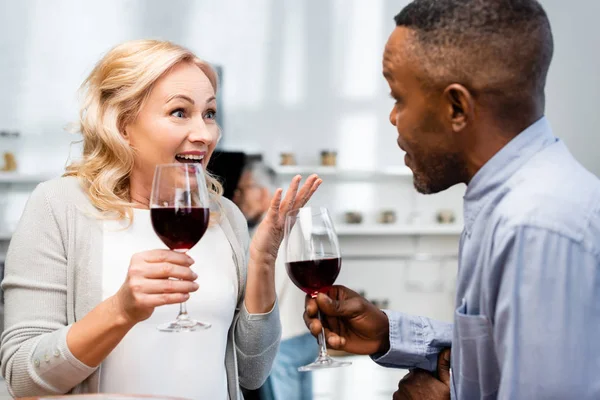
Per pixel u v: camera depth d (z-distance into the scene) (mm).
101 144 1711
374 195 6652
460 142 1207
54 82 6062
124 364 1576
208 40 6441
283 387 2803
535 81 1173
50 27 6078
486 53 1146
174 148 1668
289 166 6391
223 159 3287
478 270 1199
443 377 1506
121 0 6219
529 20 1158
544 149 1180
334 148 6629
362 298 1499
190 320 1410
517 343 1085
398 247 6750
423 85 1190
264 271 1720
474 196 1215
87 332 1402
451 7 1164
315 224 1402
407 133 1234
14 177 5828
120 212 1655
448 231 6535
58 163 6027
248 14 6504
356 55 6660
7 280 1592
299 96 6586
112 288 1597
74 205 1646
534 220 1093
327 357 1418
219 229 1776
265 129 6531
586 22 6934
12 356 1497
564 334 1060
